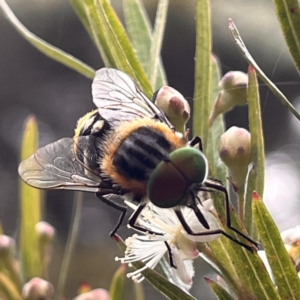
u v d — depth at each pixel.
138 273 0.07
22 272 0.09
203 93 0.07
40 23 0.19
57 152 0.07
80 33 0.19
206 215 0.06
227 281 0.06
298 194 0.16
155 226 0.07
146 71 0.08
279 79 0.15
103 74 0.07
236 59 0.14
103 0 0.07
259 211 0.06
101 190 0.07
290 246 0.07
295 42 0.06
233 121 0.15
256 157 0.07
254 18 0.14
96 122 0.07
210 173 0.06
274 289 0.06
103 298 0.09
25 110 0.21
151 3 0.15
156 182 0.06
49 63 0.21
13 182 0.21
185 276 0.07
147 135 0.06
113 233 0.07
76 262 0.20
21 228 0.09
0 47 0.21
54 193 0.20
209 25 0.07
